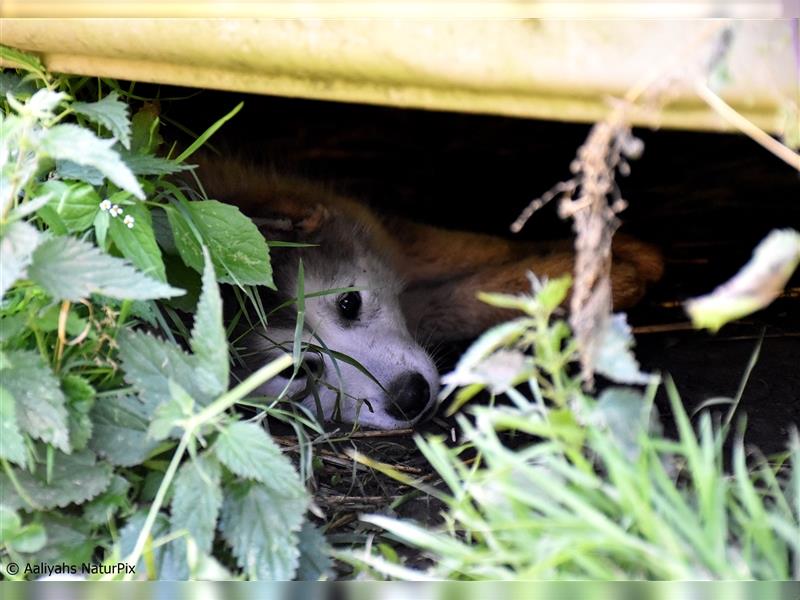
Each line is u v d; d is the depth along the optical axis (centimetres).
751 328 374
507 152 568
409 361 377
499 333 187
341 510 247
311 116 585
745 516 189
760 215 480
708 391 321
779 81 174
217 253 268
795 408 303
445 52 193
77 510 215
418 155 560
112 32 234
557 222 498
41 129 245
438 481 264
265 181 442
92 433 213
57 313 216
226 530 201
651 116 180
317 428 258
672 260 441
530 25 184
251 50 218
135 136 290
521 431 297
